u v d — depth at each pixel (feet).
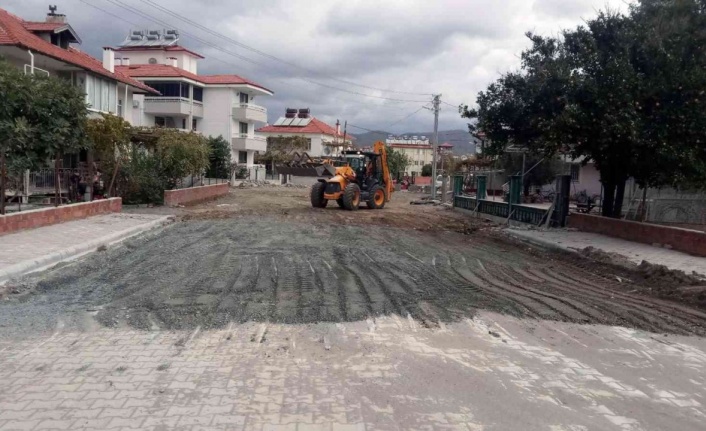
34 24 84.64
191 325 21.31
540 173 114.62
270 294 26.30
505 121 58.08
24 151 51.16
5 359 17.60
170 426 13.28
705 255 38.73
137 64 168.14
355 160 87.71
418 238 52.16
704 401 15.69
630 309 25.68
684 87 44.73
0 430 12.91
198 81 159.33
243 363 17.47
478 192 79.66
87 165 73.97
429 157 360.07
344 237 49.78
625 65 45.78
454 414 14.33
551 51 54.24
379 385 16.01
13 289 26.13
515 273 34.65
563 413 14.57
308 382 16.10
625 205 75.46
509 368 17.66
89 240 39.91
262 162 213.05
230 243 43.39
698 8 46.98
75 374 16.42
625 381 16.96
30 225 44.01
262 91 177.47
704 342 21.12
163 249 39.86
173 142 80.53
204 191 93.81
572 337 21.16
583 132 47.78
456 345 19.71
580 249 42.98
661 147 45.19
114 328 20.93
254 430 13.17
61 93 54.95
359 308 23.95
